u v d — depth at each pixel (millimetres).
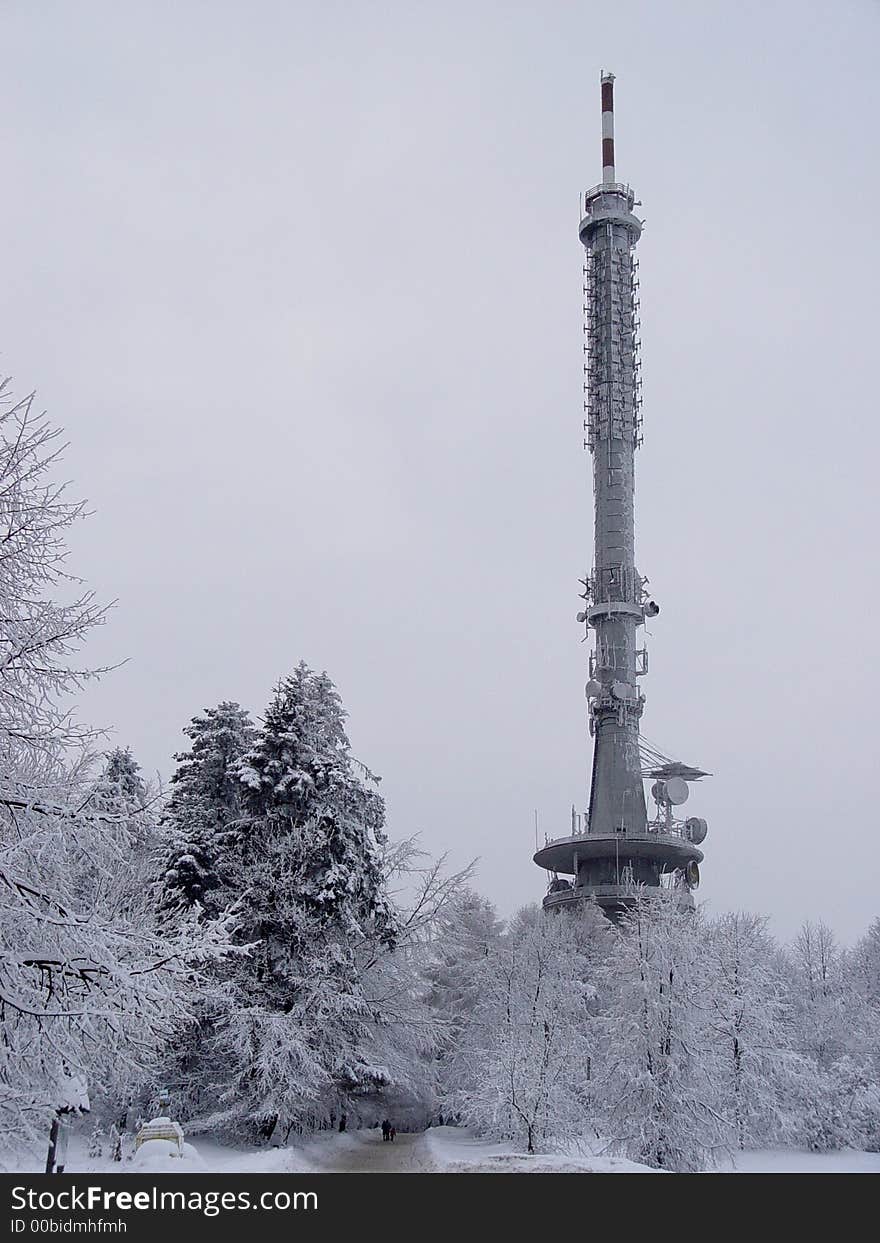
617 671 91562
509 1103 37281
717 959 43344
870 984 68250
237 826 36406
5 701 13625
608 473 96688
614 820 87875
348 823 37000
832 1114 46312
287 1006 35094
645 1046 35719
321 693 44406
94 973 12602
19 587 13828
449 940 41344
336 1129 45250
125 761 40156
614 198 105750
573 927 68375
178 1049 34219
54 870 13531
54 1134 16203
